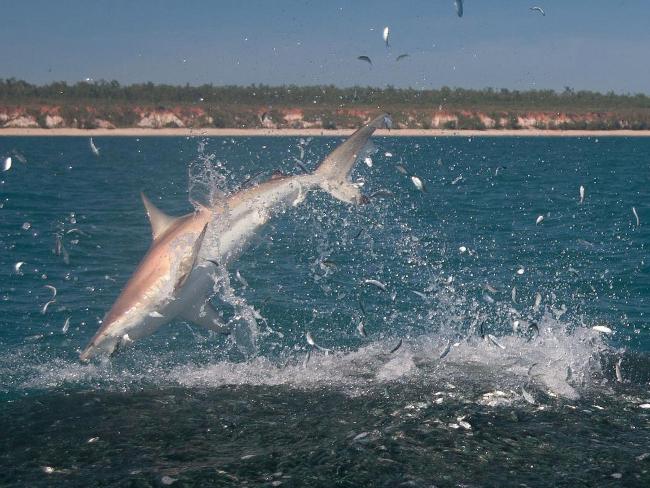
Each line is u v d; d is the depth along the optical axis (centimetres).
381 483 598
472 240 1778
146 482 604
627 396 789
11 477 620
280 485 597
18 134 11644
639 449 656
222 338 1018
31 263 1516
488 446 662
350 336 1037
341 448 660
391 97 10088
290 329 1067
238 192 854
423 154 6062
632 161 5556
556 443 669
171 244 808
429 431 695
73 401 793
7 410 768
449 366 889
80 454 662
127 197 2912
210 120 11562
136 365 910
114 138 10700
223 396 804
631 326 1084
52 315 1144
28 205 2598
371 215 2234
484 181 3662
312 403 776
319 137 9056
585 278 1366
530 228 1988
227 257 831
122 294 799
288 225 1969
